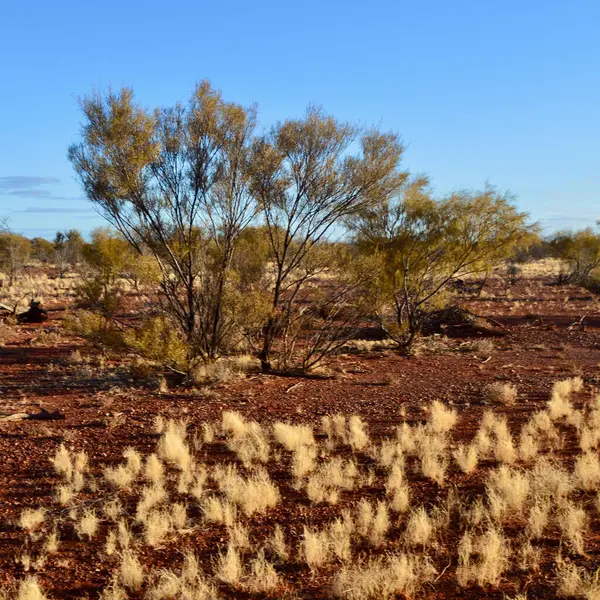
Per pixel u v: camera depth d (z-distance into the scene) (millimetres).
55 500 6695
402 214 18141
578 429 8750
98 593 4766
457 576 4695
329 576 4891
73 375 13961
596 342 19109
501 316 26688
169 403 11320
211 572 5047
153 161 12523
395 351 18047
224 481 6922
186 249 12734
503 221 17969
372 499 6508
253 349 15695
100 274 13969
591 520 5680
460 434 9023
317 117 13031
